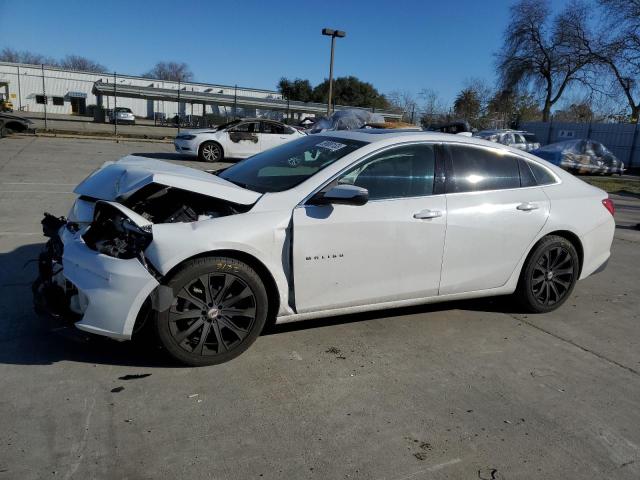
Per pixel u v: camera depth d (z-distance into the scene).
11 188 9.53
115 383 3.22
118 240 3.37
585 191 4.90
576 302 5.22
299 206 3.62
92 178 4.01
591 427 3.08
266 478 2.49
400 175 4.00
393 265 3.94
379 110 31.52
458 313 4.73
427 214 3.99
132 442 2.69
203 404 3.06
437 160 4.16
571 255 4.75
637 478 2.66
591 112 39.00
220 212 3.64
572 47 35.69
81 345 3.65
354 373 3.53
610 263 6.80
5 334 3.74
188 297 3.32
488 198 4.31
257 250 3.46
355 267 3.79
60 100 47.19
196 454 2.63
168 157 17.78
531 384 3.54
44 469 2.46
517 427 3.03
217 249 3.33
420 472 2.61
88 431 2.75
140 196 3.71
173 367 3.45
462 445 2.84
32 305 4.24
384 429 2.93
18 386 3.11
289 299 3.67
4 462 2.48
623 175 21.67
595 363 3.91
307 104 38.22
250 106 36.94
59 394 3.06
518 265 4.54
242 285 3.46
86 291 3.18
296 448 2.73
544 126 29.53
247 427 2.88
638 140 25.83
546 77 37.88
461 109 41.66
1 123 20.48
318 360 3.68
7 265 5.20
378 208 3.83
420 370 3.63
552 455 2.80
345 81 60.00
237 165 4.66
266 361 3.61
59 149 17.47
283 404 3.12
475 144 4.37
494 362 3.82
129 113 40.34
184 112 46.59
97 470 2.47
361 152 3.90
